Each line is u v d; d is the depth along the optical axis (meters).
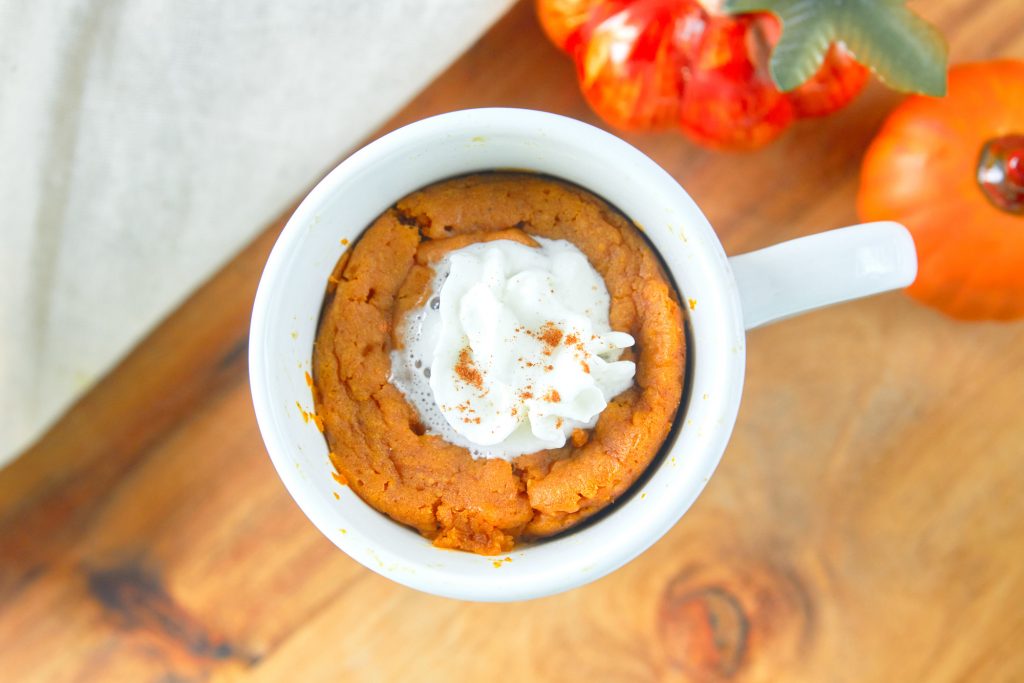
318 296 0.27
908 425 0.33
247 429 0.34
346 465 0.27
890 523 0.33
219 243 0.33
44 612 0.34
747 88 0.31
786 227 0.33
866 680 0.33
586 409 0.27
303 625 0.33
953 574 0.33
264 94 0.32
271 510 0.33
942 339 0.33
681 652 0.33
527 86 0.33
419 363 0.27
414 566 0.25
